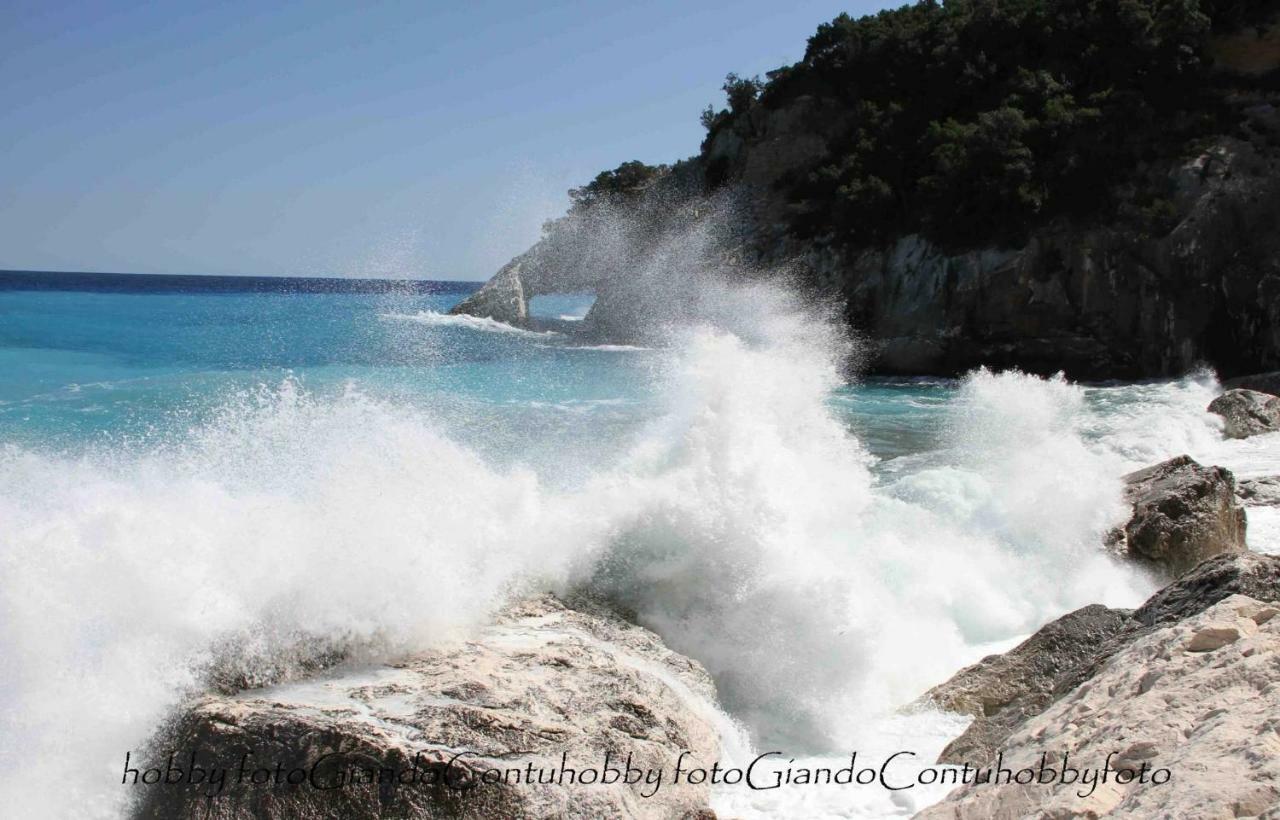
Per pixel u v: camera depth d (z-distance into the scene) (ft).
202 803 17.34
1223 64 153.38
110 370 79.71
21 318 132.26
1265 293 130.52
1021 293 138.72
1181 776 13.97
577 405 72.95
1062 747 17.38
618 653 23.70
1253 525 45.70
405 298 195.83
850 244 163.63
